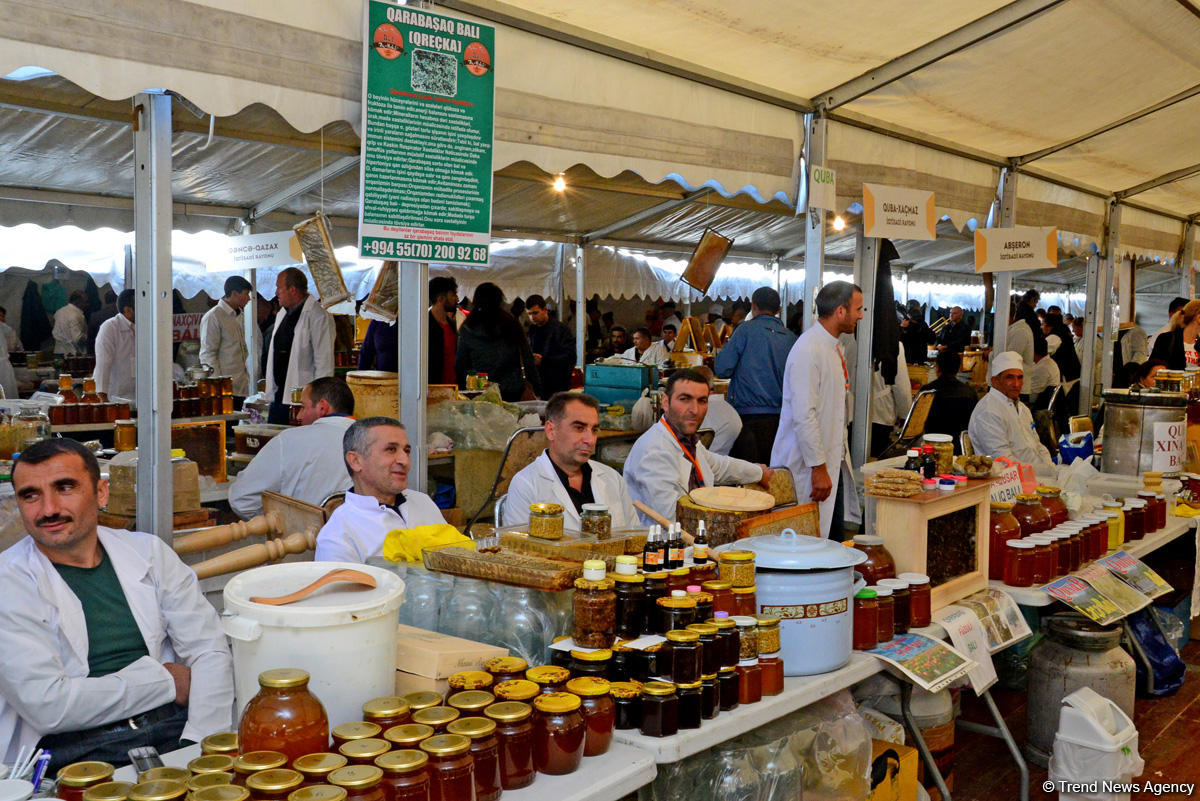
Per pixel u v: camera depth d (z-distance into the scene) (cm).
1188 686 454
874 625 264
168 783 138
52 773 212
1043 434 717
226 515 449
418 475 355
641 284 1068
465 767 149
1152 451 512
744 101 464
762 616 234
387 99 304
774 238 1138
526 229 940
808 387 456
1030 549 345
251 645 168
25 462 223
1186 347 745
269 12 279
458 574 225
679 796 212
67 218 706
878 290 660
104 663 229
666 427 385
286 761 144
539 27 354
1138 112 654
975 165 684
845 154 537
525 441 491
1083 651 364
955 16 450
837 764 241
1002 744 392
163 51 256
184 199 733
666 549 222
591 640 199
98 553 238
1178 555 504
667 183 823
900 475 301
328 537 285
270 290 891
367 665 170
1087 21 486
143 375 287
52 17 235
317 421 404
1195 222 1097
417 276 348
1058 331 1124
